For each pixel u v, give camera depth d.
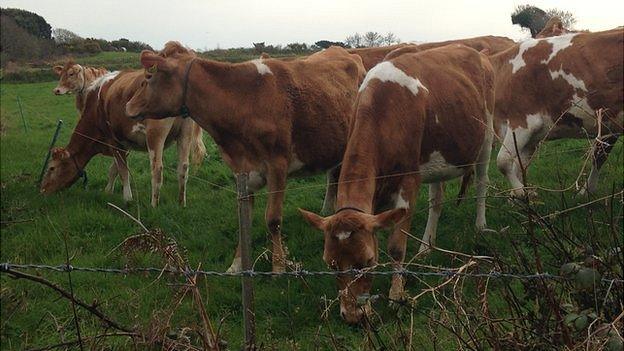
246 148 6.95
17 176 11.51
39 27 47.53
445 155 6.56
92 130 10.27
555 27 10.51
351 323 4.94
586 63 7.04
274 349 4.70
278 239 6.88
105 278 6.56
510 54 7.71
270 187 6.95
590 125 7.17
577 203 7.08
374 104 5.98
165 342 3.97
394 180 6.03
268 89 6.91
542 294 3.86
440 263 6.46
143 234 4.14
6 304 5.41
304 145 7.11
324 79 7.34
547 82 7.32
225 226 8.30
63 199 9.67
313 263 6.95
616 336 3.28
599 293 3.74
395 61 6.46
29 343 5.17
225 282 6.52
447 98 6.51
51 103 25.50
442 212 7.97
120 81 9.73
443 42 11.03
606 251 3.91
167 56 7.04
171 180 11.48
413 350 3.98
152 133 9.19
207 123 6.96
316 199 9.25
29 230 8.29
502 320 3.80
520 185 7.71
